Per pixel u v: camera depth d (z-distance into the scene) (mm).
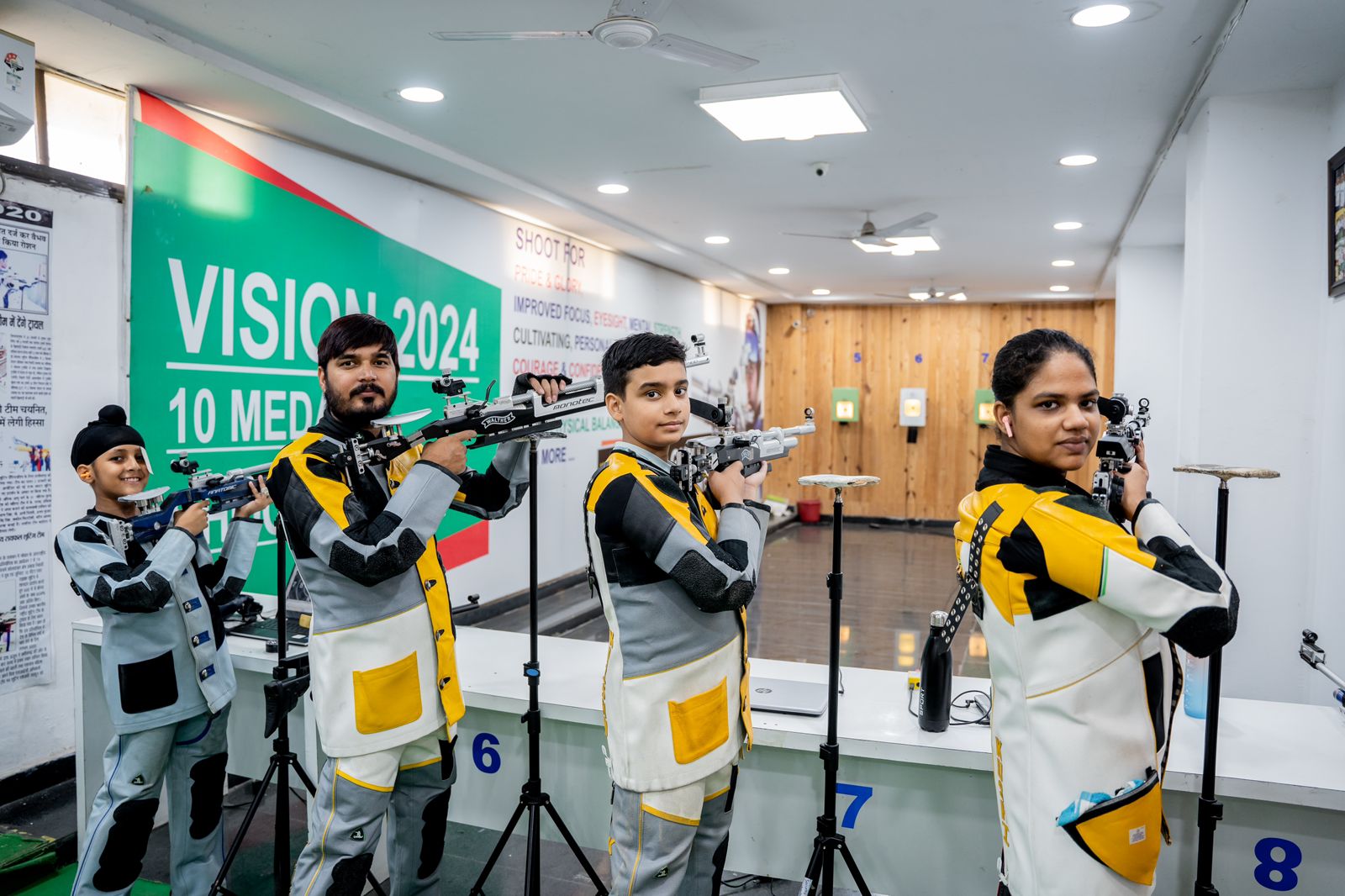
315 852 1683
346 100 3549
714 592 1423
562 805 2209
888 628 5414
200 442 3430
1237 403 3266
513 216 5367
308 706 2270
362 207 4207
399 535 1591
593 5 2699
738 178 4766
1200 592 1104
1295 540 3182
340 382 1753
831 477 1726
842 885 1994
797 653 4867
